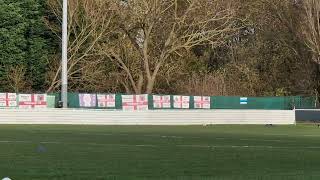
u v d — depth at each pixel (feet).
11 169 90.94
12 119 239.50
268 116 279.08
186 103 271.49
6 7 325.83
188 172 89.51
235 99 281.74
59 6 331.77
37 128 212.02
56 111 243.81
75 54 330.75
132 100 261.03
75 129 209.15
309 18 343.05
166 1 330.13
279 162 104.88
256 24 387.34
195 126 248.32
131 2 324.80
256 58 380.17
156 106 264.72
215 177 83.51
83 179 80.33
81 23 330.95
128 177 82.94
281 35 375.86
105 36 331.57
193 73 341.41
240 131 212.23
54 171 88.84
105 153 119.96
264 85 368.48
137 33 338.34
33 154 115.85
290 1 373.40
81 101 256.32
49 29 342.23
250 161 106.42
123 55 336.90
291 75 367.25
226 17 333.83
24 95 248.11
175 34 332.80
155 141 155.02
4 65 326.03
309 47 342.44
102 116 249.34
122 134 184.55
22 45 331.57
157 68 332.60
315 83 354.13
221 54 393.50
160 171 90.33
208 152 123.85
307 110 287.07
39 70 337.31
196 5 327.88
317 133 203.41
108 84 341.21
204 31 335.67
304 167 97.19
